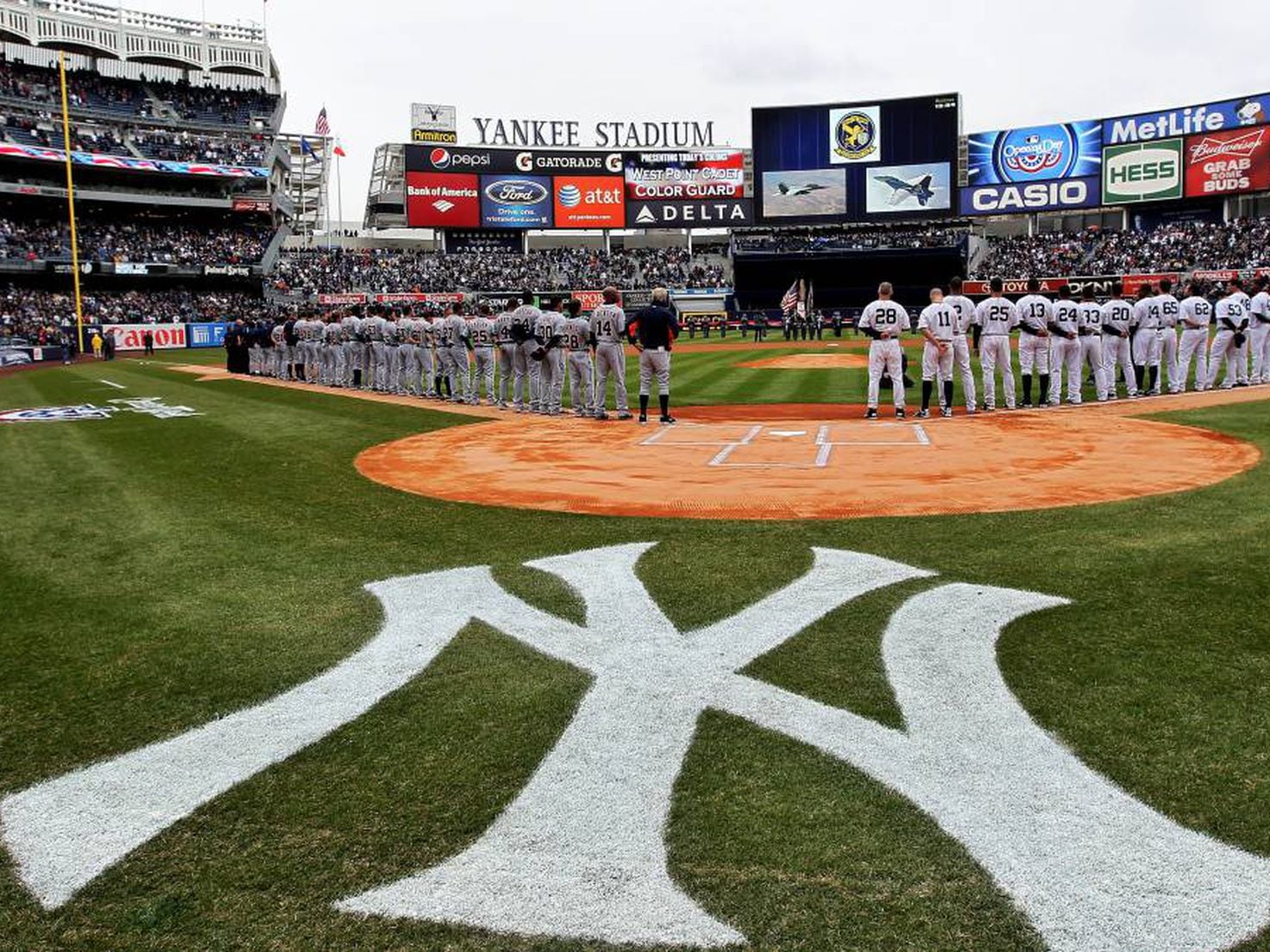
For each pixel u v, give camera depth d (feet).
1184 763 11.87
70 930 9.41
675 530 24.63
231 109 228.22
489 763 12.48
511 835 10.80
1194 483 28.63
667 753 12.58
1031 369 51.06
